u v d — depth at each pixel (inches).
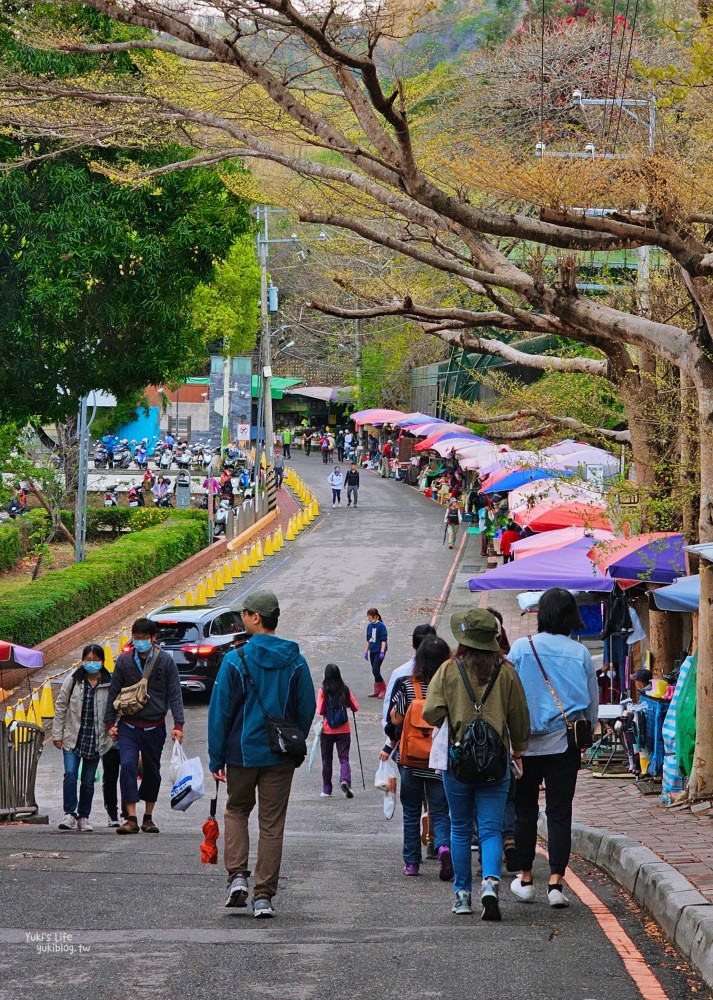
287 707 360.8
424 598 1669.5
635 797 649.0
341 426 4323.3
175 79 722.8
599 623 1053.2
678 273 722.8
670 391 737.6
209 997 265.1
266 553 2068.2
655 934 350.9
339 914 359.9
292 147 766.5
